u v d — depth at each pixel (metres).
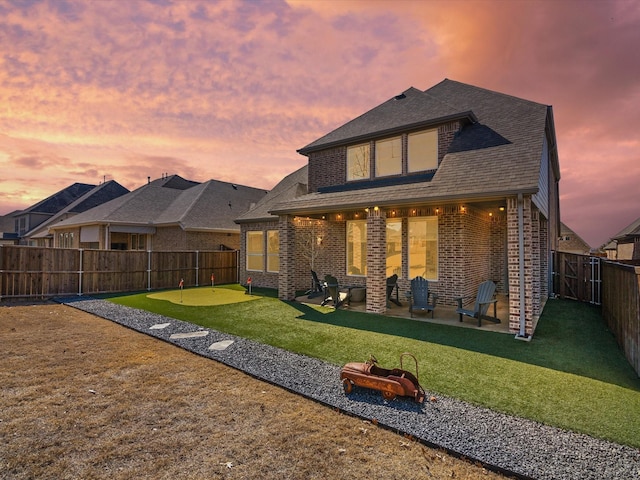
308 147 14.90
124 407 4.45
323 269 14.91
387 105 15.09
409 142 12.44
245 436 3.80
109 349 6.99
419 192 9.21
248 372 5.71
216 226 20.89
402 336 7.80
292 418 4.24
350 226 14.09
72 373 5.64
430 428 3.96
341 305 11.62
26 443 3.61
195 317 9.88
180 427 3.97
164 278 16.70
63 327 8.88
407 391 4.62
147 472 3.16
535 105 11.36
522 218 7.70
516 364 6.05
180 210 21.98
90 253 14.45
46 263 13.41
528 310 7.71
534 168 7.97
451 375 5.59
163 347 7.16
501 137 10.25
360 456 3.46
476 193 7.96
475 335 7.87
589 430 3.93
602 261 11.21
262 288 16.67
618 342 7.31
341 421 4.19
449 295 11.40
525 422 4.11
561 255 13.57
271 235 16.98
